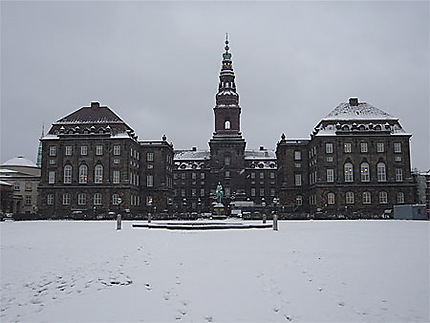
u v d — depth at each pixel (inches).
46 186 4079.7
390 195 3821.4
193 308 701.3
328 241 1277.1
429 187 3971.5
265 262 949.2
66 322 647.1
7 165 5447.8
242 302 720.3
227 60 5659.5
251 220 3026.6
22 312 687.7
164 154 4635.8
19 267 931.3
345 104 4178.2
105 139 4089.6
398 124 3976.4
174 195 6190.9
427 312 647.1
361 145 3892.7
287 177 4421.8
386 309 665.6
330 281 802.8
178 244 1207.6
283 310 685.3
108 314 678.5
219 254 1032.8
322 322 637.3
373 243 1216.8
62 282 831.1
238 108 5438.0
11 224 2516.0
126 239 1373.0
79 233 1668.3
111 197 4042.8
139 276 864.9
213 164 5290.4
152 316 671.8
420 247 1119.0
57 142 4131.4
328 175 3868.1
